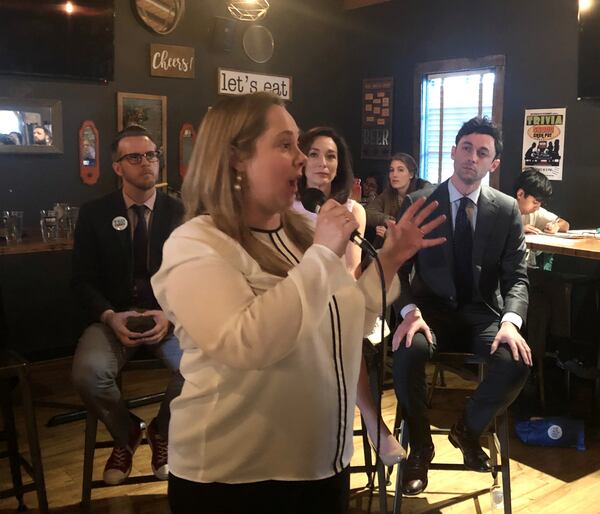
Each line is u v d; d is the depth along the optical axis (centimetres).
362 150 546
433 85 498
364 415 199
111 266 261
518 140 445
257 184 113
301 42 512
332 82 536
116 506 242
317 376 114
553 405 339
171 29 435
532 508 242
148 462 278
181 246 109
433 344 233
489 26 452
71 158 404
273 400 111
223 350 100
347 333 119
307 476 116
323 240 105
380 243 258
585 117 408
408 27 502
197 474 114
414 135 507
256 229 120
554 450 291
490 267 251
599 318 332
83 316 417
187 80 452
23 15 367
